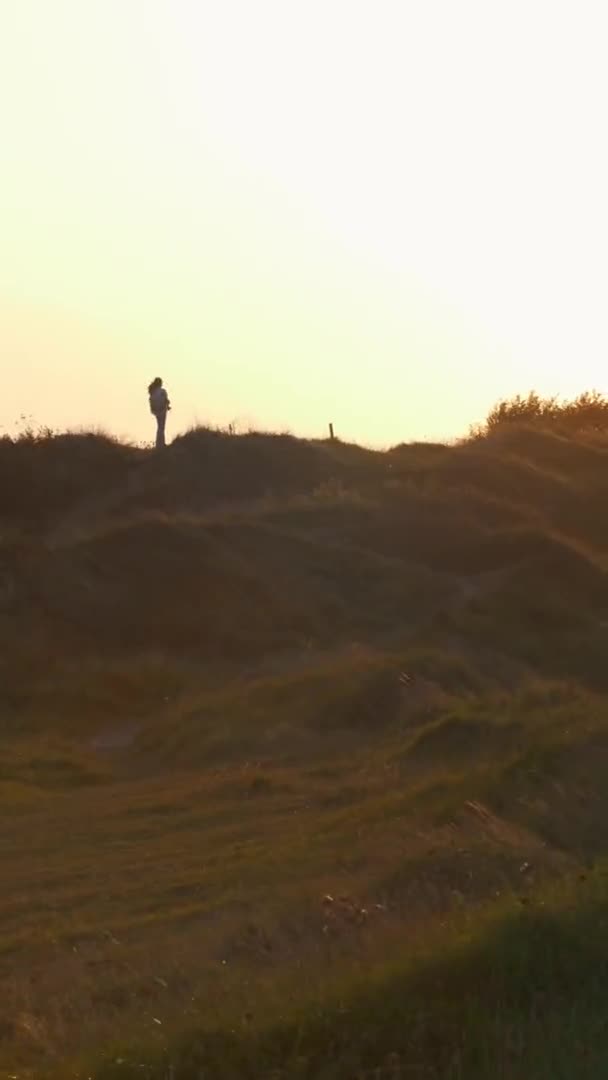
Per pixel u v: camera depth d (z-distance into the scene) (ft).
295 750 270.26
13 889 164.76
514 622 383.45
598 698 289.74
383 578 422.41
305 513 462.60
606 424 605.31
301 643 388.16
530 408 611.47
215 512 476.54
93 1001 113.39
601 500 483.92
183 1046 80.43
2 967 128.88
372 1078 75.56
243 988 97.50
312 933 127.54
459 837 157.07
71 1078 81.35
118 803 225.97
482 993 84.23
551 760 184.55
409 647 366.02
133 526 436.76
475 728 235.20
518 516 463.83
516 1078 74.08
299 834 181.68
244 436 543.80
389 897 137.59
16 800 230.68
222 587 413.39
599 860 142.31
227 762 267.39
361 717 287.28
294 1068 76.07
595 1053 76.02
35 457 522.88
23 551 420.36
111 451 533.55
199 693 342.64
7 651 369.30
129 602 406.62
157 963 123.75
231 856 173.37
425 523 451.53
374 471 520.42
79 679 351.87
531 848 156.35
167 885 160.15
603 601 401.08
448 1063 76.18
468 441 559.38
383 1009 81.46
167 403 540.52
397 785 211.00
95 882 166.30
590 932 91.25
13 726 316.60
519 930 90.63
